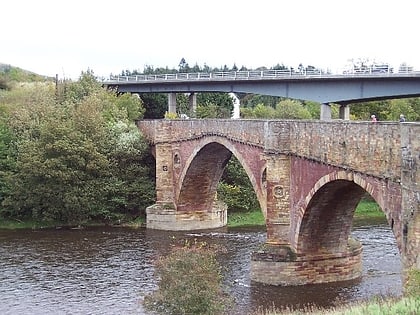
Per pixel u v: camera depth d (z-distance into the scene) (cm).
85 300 4525
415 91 7131
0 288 4859
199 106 11956
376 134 3356
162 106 11888
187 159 7269
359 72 7819
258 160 5125
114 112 8969
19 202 7681
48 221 7762
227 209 8262
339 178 3806
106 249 6309
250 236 7056
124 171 8219
